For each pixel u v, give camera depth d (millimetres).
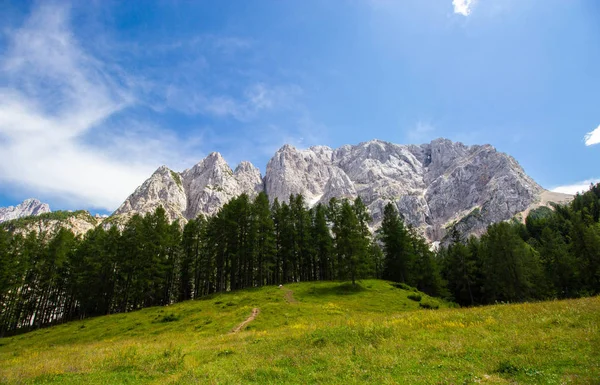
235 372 14945
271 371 14484
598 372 10367
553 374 10727
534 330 16766
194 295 83812
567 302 23266
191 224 82250
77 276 70438
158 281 67625
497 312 22609
